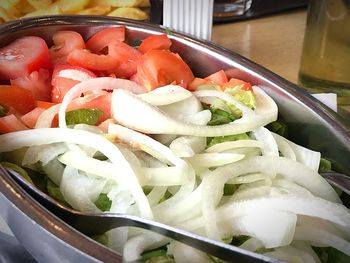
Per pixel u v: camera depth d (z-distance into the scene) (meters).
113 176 0.33
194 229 0.32
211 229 0.32
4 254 0.33
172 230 0.29
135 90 0.41
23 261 0.33
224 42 0.59
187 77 0.44
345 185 0.37
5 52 0.42
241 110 0.40
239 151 0.37
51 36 0.45
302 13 0.67
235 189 0.35
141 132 0.36
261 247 0.32
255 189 0.34
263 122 0.39
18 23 0.43
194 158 0.35
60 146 0.35
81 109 0.38
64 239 0.27
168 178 0.33
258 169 0.36
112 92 0.39
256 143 0.38
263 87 0.43
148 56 0.43
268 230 0.32
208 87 0.43
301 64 0.52
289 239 0.32
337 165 0.39
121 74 0.44
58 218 0.28
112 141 0.35
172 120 0.36
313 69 0.51
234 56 0.44
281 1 0.66
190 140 0.36
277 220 0.32
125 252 0.29
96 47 0.46
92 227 0.30
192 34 0.50
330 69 0.50
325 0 0.48
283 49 0.59
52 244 0.28
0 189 0.29
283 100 0.42
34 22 0.44
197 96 0.41
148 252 0.30
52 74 0.43
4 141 0.34
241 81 0.43
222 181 0.34
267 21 0.65
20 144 0.34
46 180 0.35
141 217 0.30
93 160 0.34
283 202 0.33
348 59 0.50
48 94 0.42
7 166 0.34
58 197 0.34
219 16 0.63
